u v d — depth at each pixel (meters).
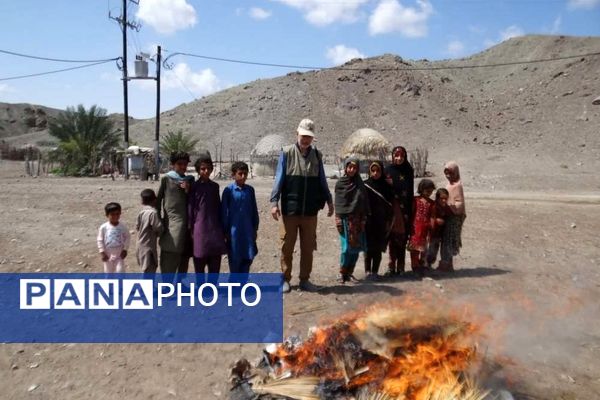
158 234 6.41
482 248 9.74
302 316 5.75
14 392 4.21
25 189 17.92
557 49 107.25
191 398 4.10
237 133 67.62
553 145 54.75
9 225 10.85
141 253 6.41
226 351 4.94
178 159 6.41
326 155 56.09
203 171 6.38
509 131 67.44
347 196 6.85
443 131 66.75
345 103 75.75
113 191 17.30
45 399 4.11
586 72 80.94
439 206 7.77
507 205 15.96
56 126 36.06
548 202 17.05
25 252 8.60
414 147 60.94
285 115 72.75
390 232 7.46
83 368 4.61
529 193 20.84
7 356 4.82
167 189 6.38
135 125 77.75
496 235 11.02
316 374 3.89
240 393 3.96
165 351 4.93
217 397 4.09
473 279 7.41
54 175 32.09
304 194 6.48
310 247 6.66
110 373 4.52
